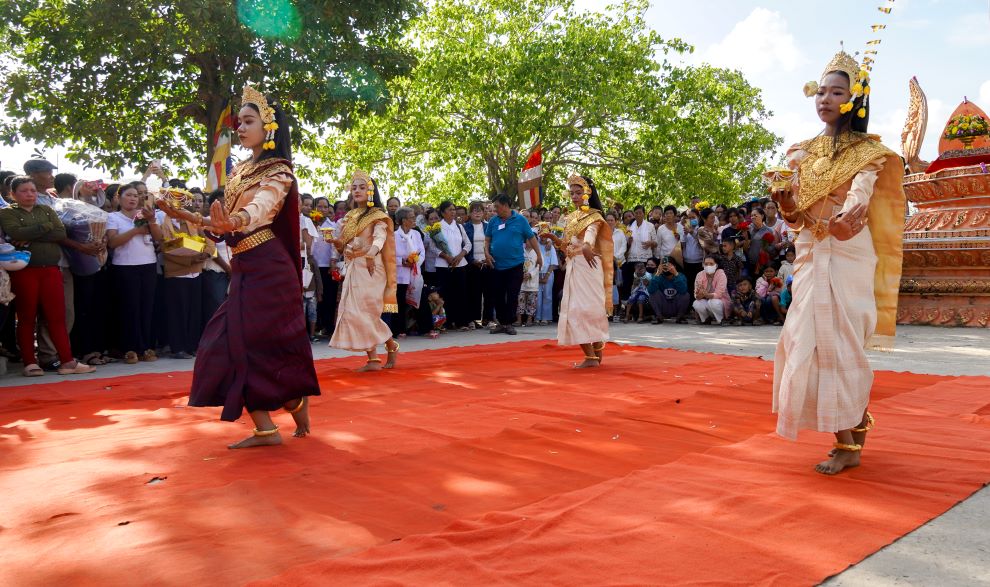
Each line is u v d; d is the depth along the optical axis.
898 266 3.85
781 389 3.78
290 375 4.36
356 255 7.08
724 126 23.84
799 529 2.97
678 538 2.85
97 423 5.08
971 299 12.23
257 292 4.28
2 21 13.80
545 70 21.75
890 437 4.50
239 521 3.06
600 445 4.36
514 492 3.46
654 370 7.32
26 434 4.73
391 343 7.63
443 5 23.69
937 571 2.61
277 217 4.41
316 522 3.04
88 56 14.10
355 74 14.67
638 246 13.98
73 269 8.19
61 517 3.13
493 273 11.89
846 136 3.78
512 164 24.33
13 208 7.42
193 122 16.73
